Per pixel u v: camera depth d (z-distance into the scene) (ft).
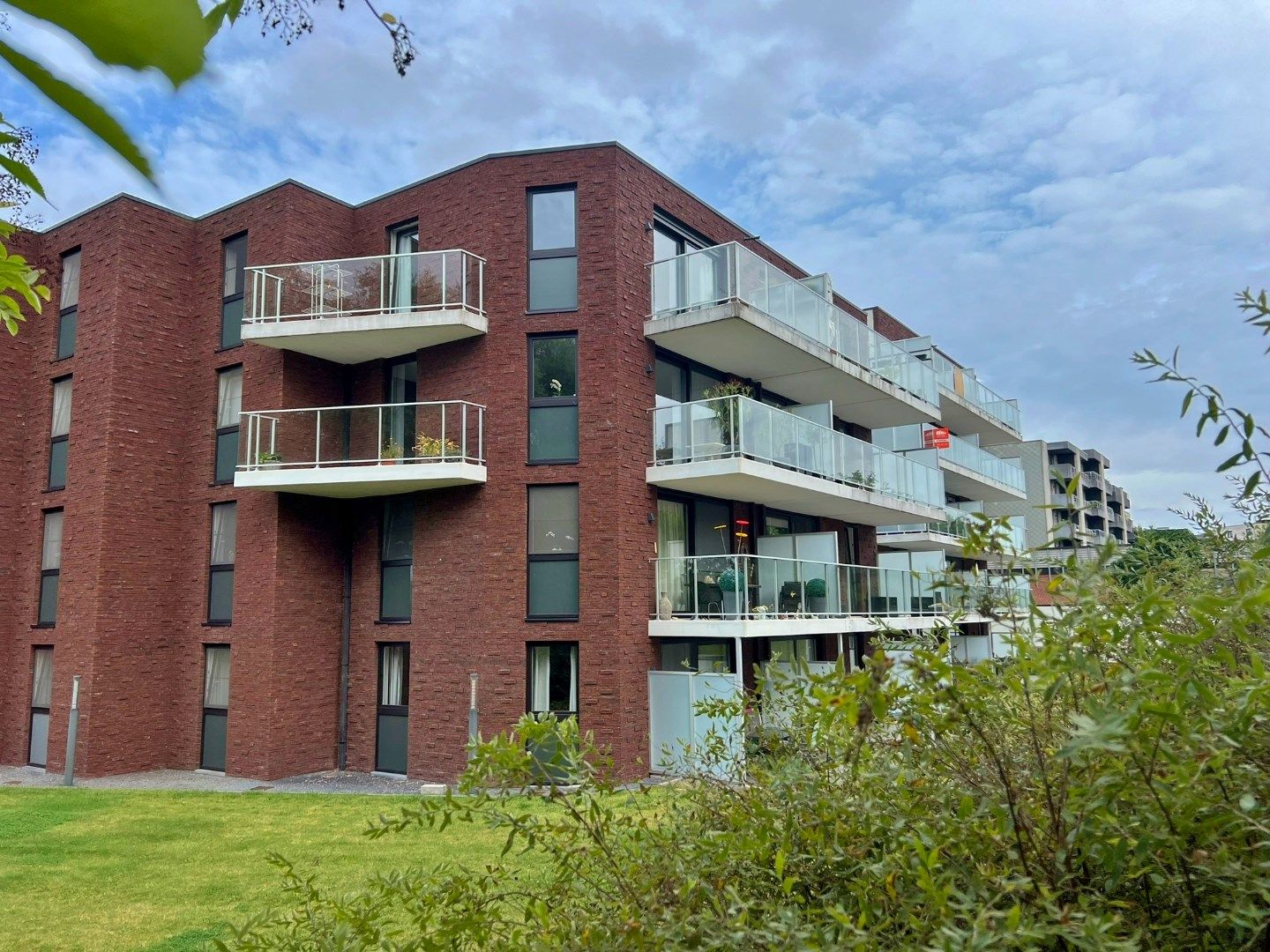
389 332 45.60
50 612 51.52
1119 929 6.01
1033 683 6.54
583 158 47.09
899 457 63.26
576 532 44.80
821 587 51.19
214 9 1.69
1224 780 6.10
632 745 43.21
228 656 48.16
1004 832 6.47
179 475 50.98
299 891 10.03
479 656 44.16
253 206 50.49
